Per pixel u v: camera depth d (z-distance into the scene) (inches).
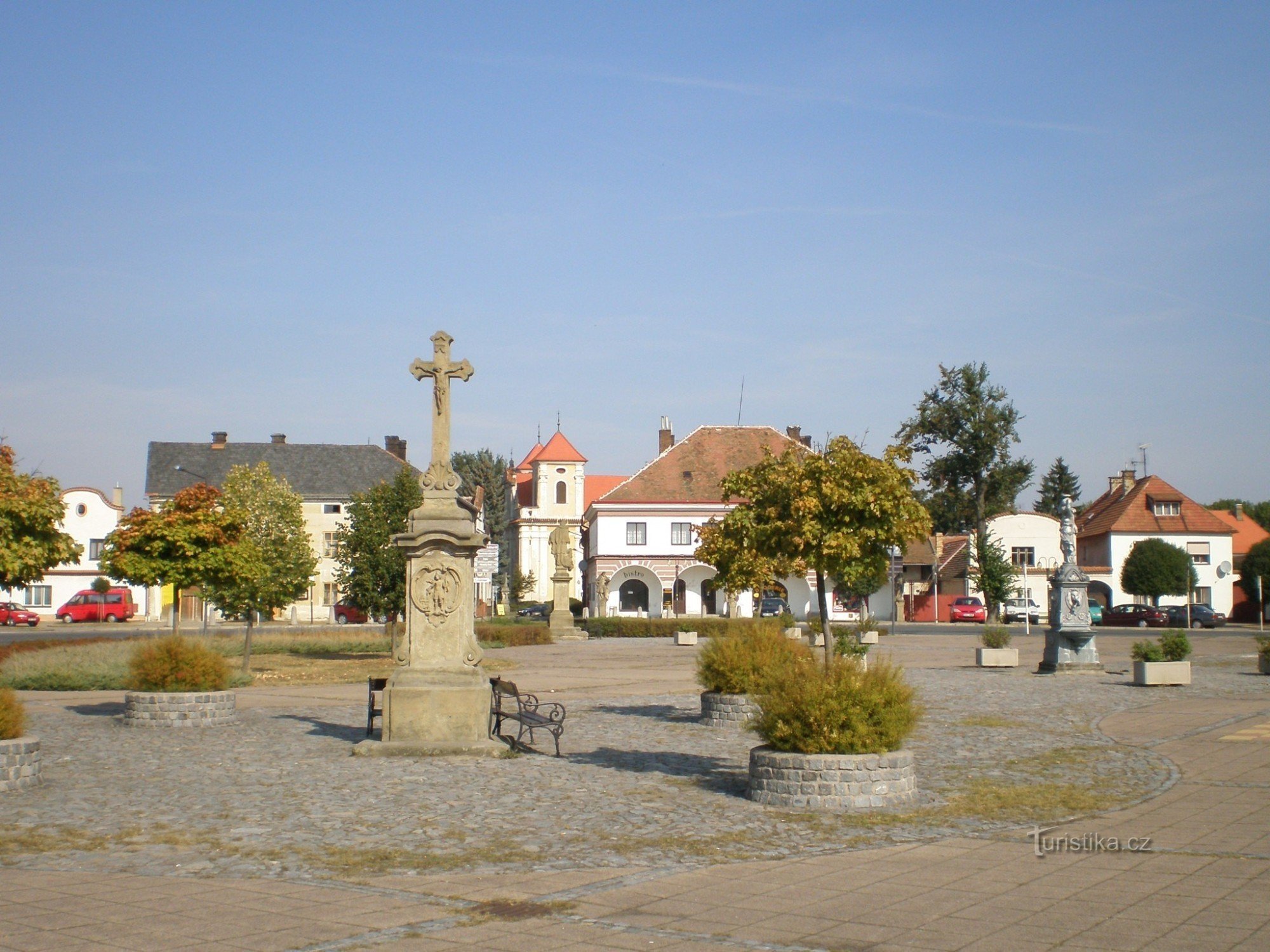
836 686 489.4
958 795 499.8
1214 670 1244.5
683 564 3016.7
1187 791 503.8
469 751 615.2
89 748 650.2
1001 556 2792.8
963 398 3058.6
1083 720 776.3
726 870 369.7
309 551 1429.6
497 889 346.9
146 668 759.7
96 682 1040.2
